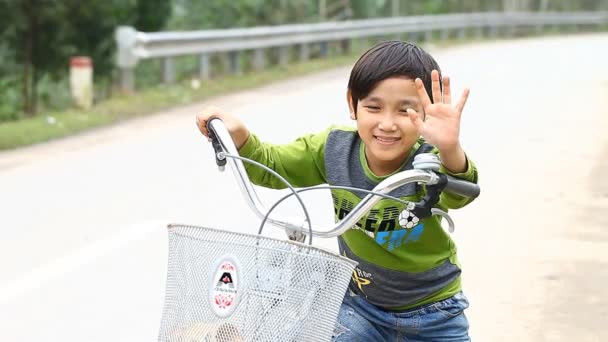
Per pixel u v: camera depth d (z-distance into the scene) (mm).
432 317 3650
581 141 11719
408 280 3592
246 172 3488
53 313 5898
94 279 6543
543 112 14227
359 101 3383
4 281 6492
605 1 56500
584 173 9852
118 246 7285
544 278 6566
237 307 2887
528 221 8000
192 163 10523
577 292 6289
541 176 9711
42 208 8461
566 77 19375
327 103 15500
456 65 22016
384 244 3527
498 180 9531
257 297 2877
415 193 3445
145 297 6188
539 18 40719
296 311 2865
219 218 8000
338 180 3600
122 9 17484
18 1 15781
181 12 26641
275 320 2863
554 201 8688
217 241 2965
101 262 6910
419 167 3088
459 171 3195
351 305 3736
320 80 19844
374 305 3697
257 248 2898
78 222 7969
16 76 17938
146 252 7145
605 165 10242
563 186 9273
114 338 5512
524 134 12211
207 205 8492
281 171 3701
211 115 3510
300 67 22453
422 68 3334
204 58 19375
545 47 30047
